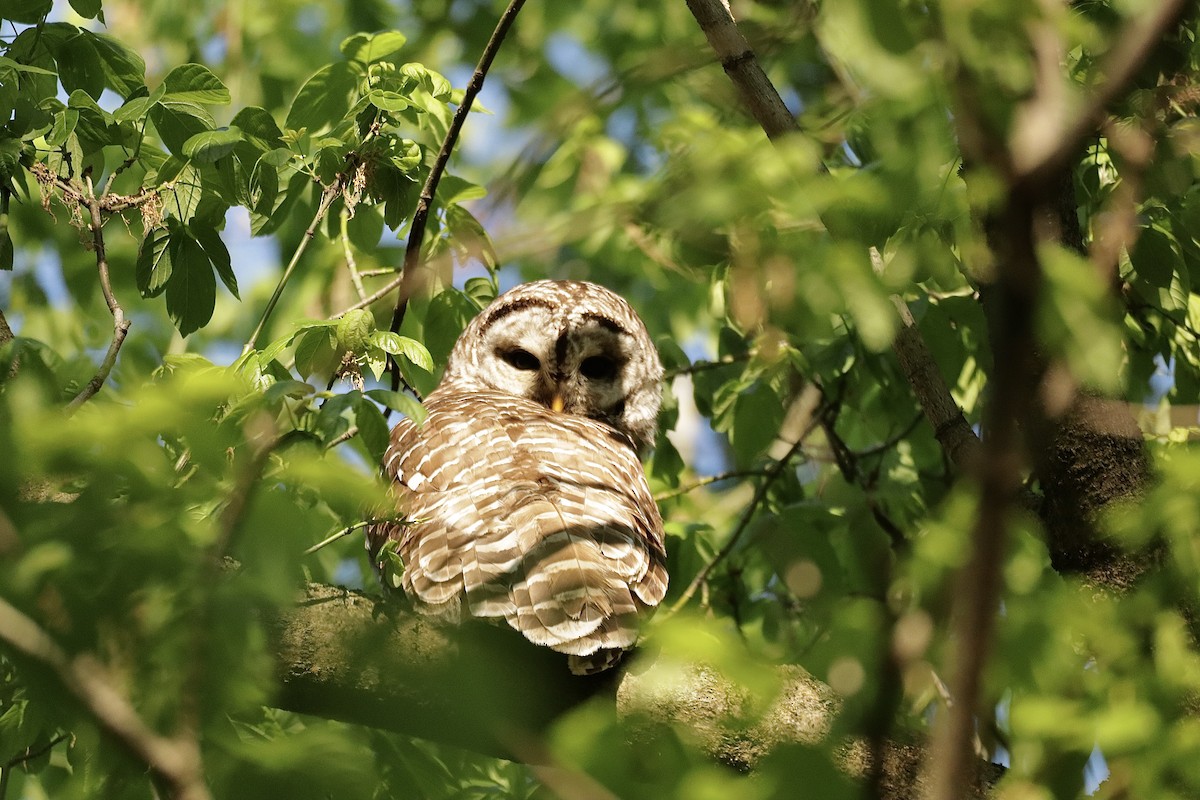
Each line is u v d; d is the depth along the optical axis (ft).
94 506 13.65
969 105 11.76
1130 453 24.62
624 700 20.38
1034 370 14.46
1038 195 9.98
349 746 14.84
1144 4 13.94
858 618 15.88
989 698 17.35
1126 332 29.76
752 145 13.78
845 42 13.33
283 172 28.35
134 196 26.55
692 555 36.14
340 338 25.11
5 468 12.95
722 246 15.37
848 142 21.49
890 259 14.48
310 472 13.65
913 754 19.17
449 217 32.68
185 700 13.19
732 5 24.90
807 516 33.60
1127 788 16.55
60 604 13.57
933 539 15.96
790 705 19.83
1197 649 18.37
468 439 25.94
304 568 14.69
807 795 12.97
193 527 14.14
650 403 37.01
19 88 26.16
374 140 28.35
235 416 16.79
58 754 27.48
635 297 58.95
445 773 23.63
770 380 34.22
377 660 19.95
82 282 46.44
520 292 36.99
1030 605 17.34
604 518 23.81
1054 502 24.95
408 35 64.69
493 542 22.54
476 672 13.99
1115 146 20.71
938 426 25.34
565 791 13.05
